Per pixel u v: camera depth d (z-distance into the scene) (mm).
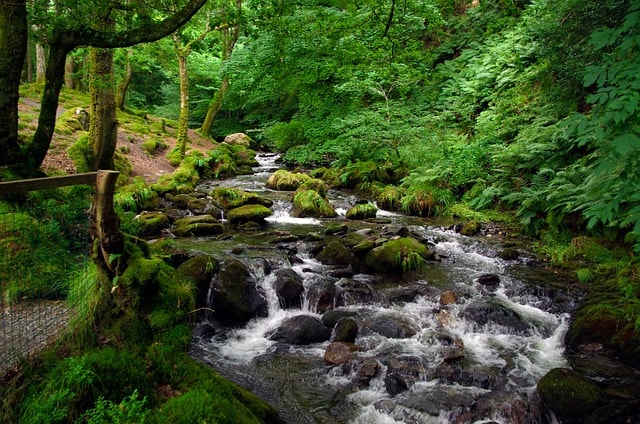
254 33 7887
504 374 4629
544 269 7453
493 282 6898
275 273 6449
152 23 6215
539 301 6336
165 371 3336
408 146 13953
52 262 4082
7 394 2748
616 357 4957
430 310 6008
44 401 2658
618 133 2996
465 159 11672
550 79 11766
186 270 5938
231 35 20562
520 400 4039
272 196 12359
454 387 4391
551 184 8891
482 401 4066
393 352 4984
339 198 12703
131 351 3377
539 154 10148
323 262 7395
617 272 6578
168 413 2785
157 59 16062
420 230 9672
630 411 3916
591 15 8664
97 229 3617
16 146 6676
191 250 7387
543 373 4664
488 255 8219
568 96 10609
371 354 4949
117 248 3701
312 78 13211
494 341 5375
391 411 4066
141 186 10500
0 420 2615
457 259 8016
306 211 10703
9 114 6492
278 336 5422
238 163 18828
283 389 4391
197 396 2975
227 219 9906
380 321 5547
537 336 5535
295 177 13773
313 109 18938
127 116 19359
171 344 3617
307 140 18750
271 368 4766
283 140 18844
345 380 4551
